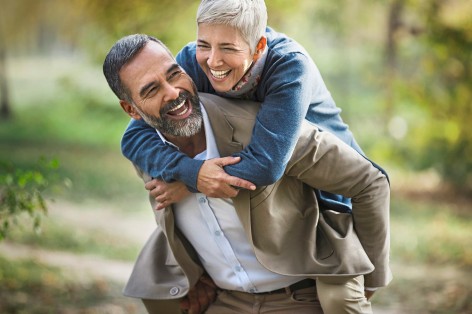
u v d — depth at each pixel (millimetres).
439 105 16766
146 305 3957
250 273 3688
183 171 3391
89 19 20875
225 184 3301
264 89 3467
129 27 14750
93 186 17906
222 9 3225
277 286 3697
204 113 3502
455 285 9883
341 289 3518
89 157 22328
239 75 3338
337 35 22438
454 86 16531
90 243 12312
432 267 11094
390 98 18203
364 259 3539
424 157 17812
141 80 3330
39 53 45812
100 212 15289
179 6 14453
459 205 15906
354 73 27484
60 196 16375
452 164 17125
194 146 3596
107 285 9703
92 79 31250
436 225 13969
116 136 26938
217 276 3805
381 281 3693
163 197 3512
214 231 3605
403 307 9094
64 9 27516
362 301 3576
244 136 3463
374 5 20047
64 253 11484
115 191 17656
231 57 3264
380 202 3527
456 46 16125
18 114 30156
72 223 13750
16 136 25703
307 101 3381
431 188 17281
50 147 23828
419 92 17016
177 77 3371
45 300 8734
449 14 16219
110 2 14641
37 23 29781
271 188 3459
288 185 3564
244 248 3643
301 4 19109
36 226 6305
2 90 29750
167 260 3934
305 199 3623
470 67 16281
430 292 9680
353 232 3629
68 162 20906
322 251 3609
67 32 28766
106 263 11156
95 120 29125
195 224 3666
